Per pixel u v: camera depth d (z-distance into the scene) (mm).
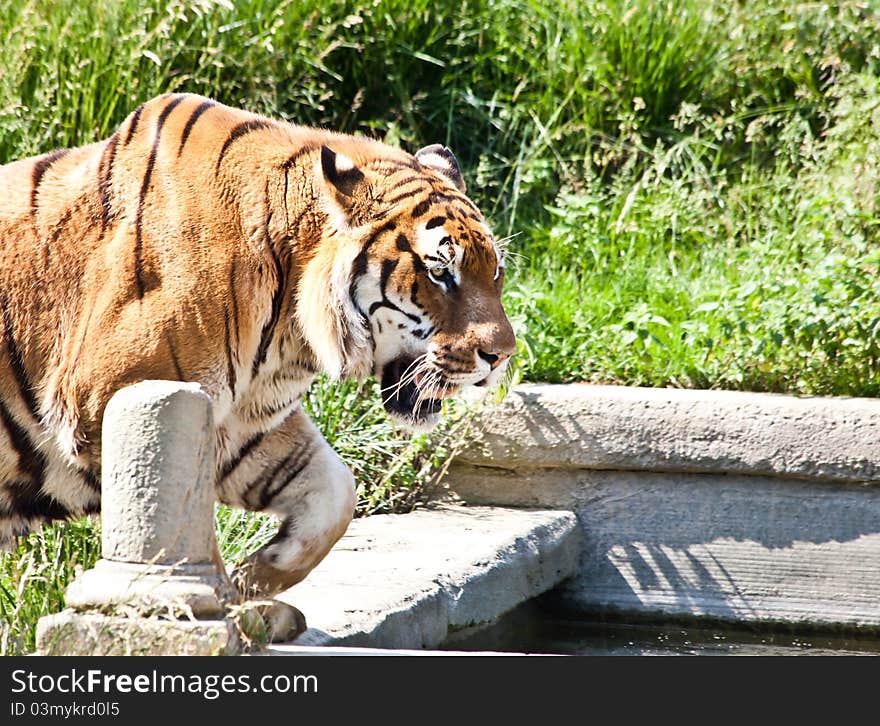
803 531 9984
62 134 11078
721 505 10102
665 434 10016
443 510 10242
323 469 6883
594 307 11641
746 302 10852
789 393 10453
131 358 6059
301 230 6520
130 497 5680
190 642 5637
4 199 6418
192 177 6391
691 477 10148
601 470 10281
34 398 6285
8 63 11383
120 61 11719
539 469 10367
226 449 6766
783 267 11695
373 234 6555
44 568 7215
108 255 6215
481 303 6688
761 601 10062
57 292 6258
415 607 7559
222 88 12648
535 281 12211
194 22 12633
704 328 10773
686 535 10164
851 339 10359
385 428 10164
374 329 6672
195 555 5754
